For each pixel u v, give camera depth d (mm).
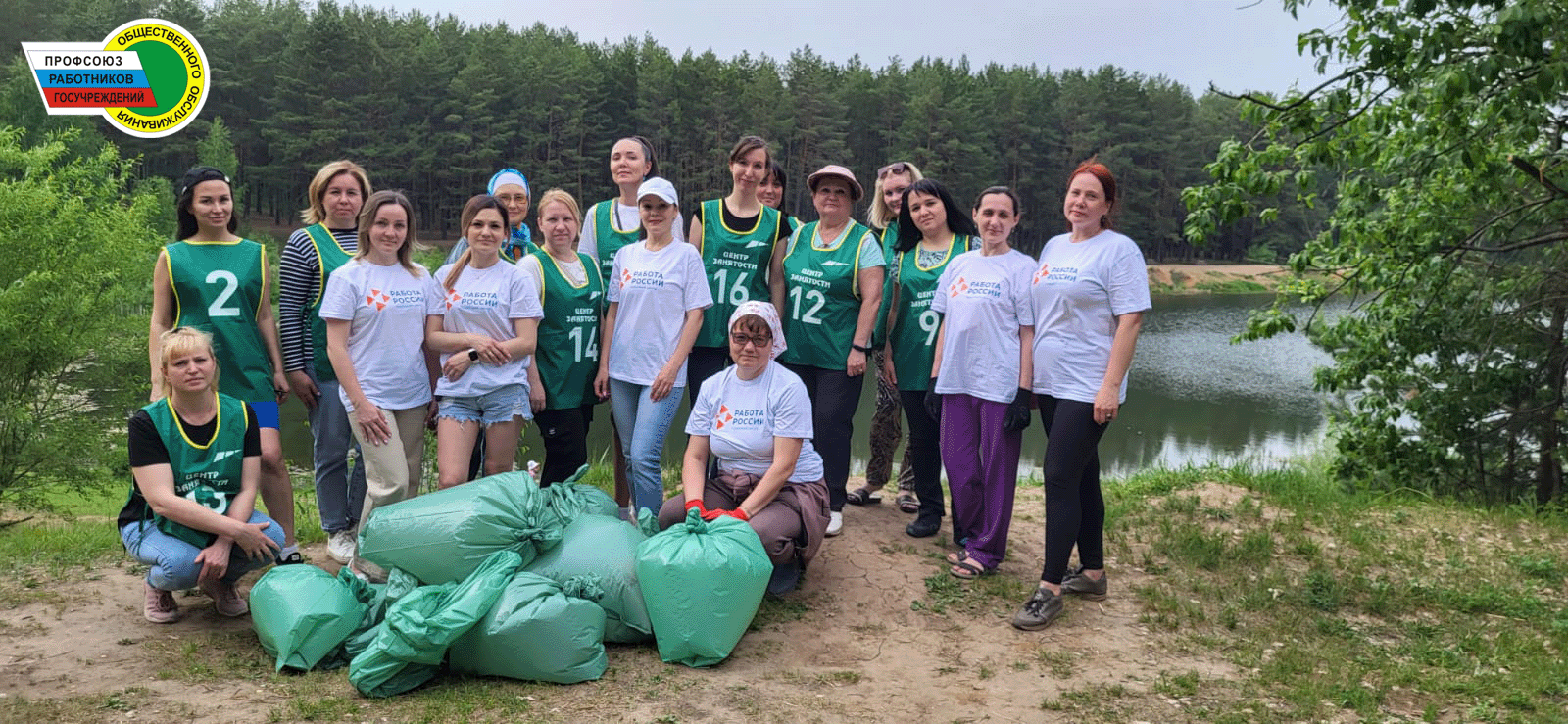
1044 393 4820
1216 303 62250
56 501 16344
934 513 5871
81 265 14969
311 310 5121
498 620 3803
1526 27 6344
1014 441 5113
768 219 5559
